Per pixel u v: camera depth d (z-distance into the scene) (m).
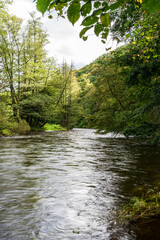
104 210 4.06
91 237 3.07
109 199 4.66
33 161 9.00
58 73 33.44
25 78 28.81
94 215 3.84
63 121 43.19
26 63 29.09
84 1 1.02
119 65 9.71
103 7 1.08
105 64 12.19
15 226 3.44
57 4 1.07
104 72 15.62
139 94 9.76
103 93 16.77
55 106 36.94
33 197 4.80
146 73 8.12
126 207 4.05
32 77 28.58
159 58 7.21
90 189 5.37
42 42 30.20
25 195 4.93
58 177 6.51
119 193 5.04
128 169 7.62
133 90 10.98
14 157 9.84
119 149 13.22
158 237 3.00
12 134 22.61
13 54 27.92
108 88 15.98
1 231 3.27
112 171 7.32
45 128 36.88
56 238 3.06
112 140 19.56
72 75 43.06
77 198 4.74
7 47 26.78
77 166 8.13
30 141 17.28
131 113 10.02
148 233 3.12
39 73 29.94
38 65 29.56
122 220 3.56
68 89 41.69
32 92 31.94
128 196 4.82
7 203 4.44
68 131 35.94
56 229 3.34
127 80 9.08
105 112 15.70
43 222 3.59
